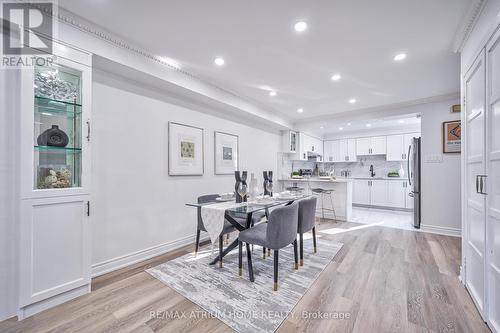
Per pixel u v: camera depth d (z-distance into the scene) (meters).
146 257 2.76
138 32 2.10
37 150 1.79
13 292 1.67
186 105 3.29
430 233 3.83
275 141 5.55
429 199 3.90
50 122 1.89
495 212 1.44
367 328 1.53
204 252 2.96
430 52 2.38
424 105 3.98
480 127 1.69
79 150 1.96
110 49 2.14
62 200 1.81
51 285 1.75
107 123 2.43
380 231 3.99
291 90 3.52
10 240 1.65
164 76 2.65
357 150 6.92
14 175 1.66
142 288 2.05
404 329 1.52
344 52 2.39
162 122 2.97
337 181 4.95
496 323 1.46
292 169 6.30
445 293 1.95
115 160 2.49
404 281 2.17
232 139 4.12
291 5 1.71
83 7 1.76
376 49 2.33
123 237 2.55
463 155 2.08
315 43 2.23
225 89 3.49
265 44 2.26
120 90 2.54
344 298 1.89
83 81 1.94
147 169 2.79
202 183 3.54
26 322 1.60
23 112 1.62
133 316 1.67
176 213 3.14
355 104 4.23
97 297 1.91
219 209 2.29
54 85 1.86
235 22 1.93
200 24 1.96
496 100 1.43
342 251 2.98
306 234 3.80
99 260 2.35
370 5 1.70
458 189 3.65
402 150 6.17
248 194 2.91
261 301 1.85
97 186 2.35
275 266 2.01
